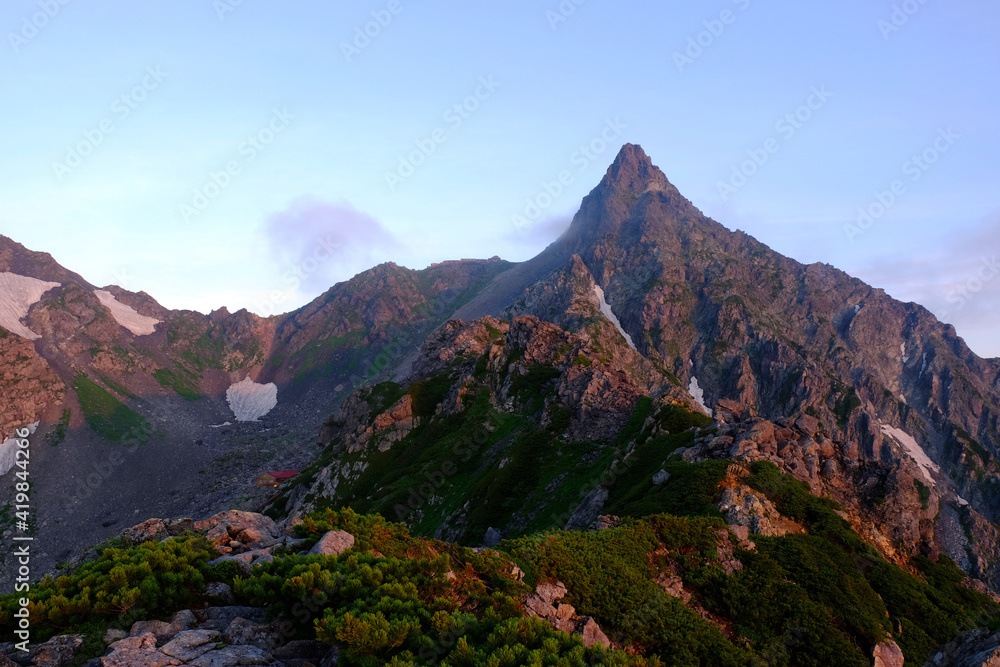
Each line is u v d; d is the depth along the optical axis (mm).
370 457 146000
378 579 23625
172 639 19609
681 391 103875
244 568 25219
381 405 175875
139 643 19156
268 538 31141
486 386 146875
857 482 63750
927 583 51562
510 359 150000
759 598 39438
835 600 41125
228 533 30547
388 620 21031
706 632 34406
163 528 31500
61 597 19719
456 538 91562
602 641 29266
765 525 48750
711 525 46375
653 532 43625
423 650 20359
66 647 18594
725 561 42625
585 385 116750
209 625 21562
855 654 36594
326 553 25750
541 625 22578
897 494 60906
